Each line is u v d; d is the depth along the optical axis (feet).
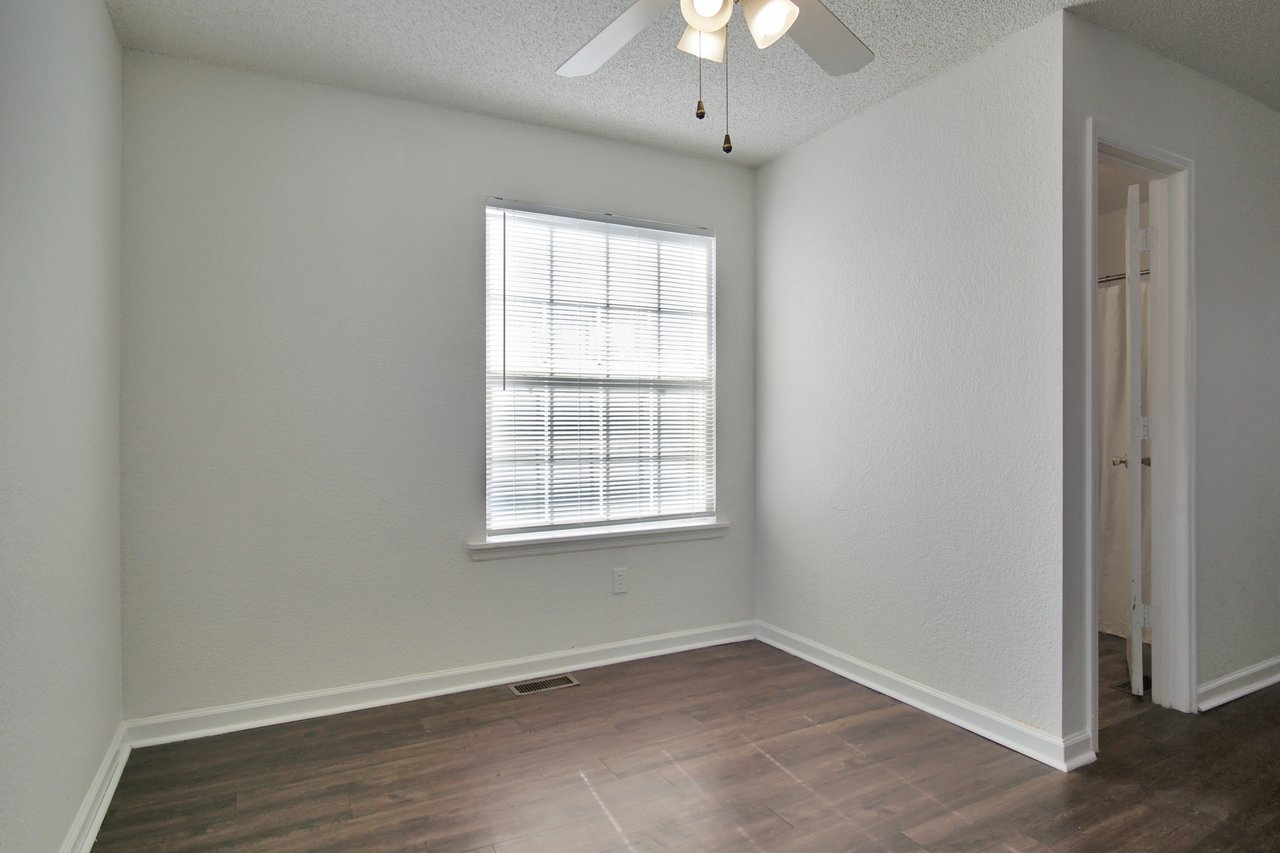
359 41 7.84
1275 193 9.73
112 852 5.89
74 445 5.95
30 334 4.82
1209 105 8.79
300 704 8.65
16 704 4.53
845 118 10.00
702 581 11.51
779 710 8.87
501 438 9.95
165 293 8.02
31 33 4.83
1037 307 7.53
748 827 6.25
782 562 11.37
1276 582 9.82
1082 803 6.61
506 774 7.22
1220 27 7.62
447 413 9.50
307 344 8.70
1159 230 8.75
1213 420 8.94
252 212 8.44
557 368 10.36
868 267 9.71
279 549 8.57
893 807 6.56
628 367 10.93
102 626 6.90
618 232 10.81
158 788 6.94
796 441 11.05
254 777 7.16
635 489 11.03
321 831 6.19
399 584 9.23
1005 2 7.09
